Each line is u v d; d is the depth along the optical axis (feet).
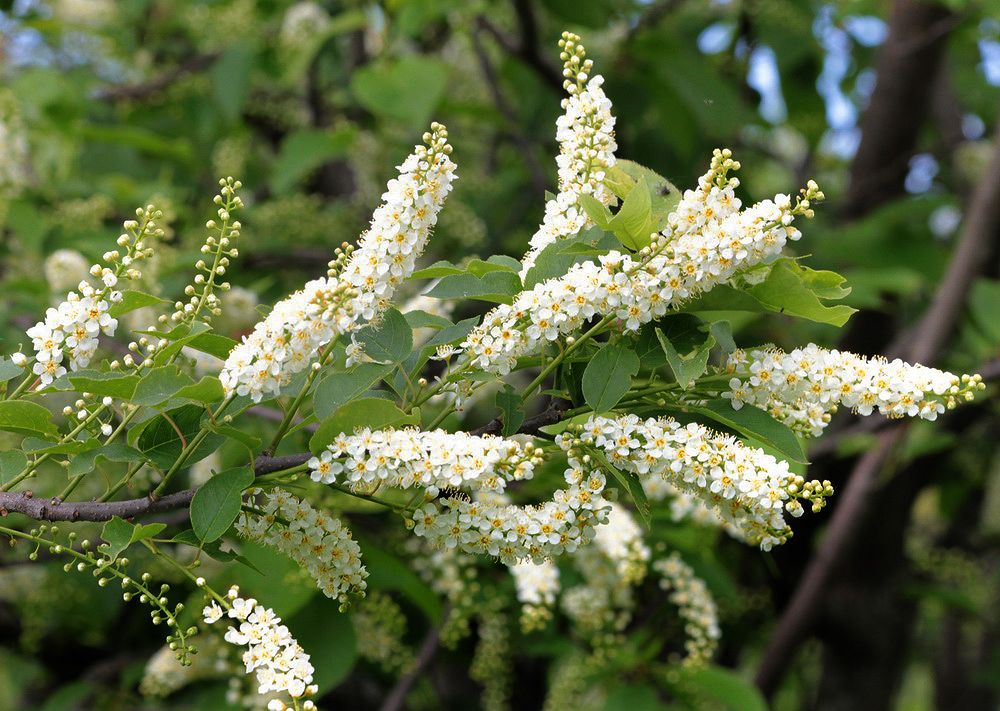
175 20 22.59
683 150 18.84
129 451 6.70
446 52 23.36
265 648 6.48
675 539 13.03
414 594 11.72
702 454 6.71
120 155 20.24
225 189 6.90
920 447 16.51
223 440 6.97
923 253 17.90
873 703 18.43
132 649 16.29
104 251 13.10
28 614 15.21
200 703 12.98
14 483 6.84
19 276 15.75
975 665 24.07
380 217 6.53
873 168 20.10
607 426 6.85
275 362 6.15
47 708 14.93
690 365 6.57
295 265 18.33
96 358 10.92
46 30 17.94
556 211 7.28
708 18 21.29
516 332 6.72
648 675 13.38
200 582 6.65
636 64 18.39
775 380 6.88
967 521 22.90
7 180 15.28
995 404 16.70
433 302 10.00
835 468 18.04
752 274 6.85
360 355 6.95
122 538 6.34
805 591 15.12
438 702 16.98
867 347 18.63
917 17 19.42
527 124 20.53
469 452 6.58
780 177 26.89
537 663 17.87
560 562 13.23
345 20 17.84
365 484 6.84
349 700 16.98
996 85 23.90
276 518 7.06
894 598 18.56
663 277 6.51
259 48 20.51
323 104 21.90
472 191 20.25
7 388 7.60
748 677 20.30
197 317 7.18
